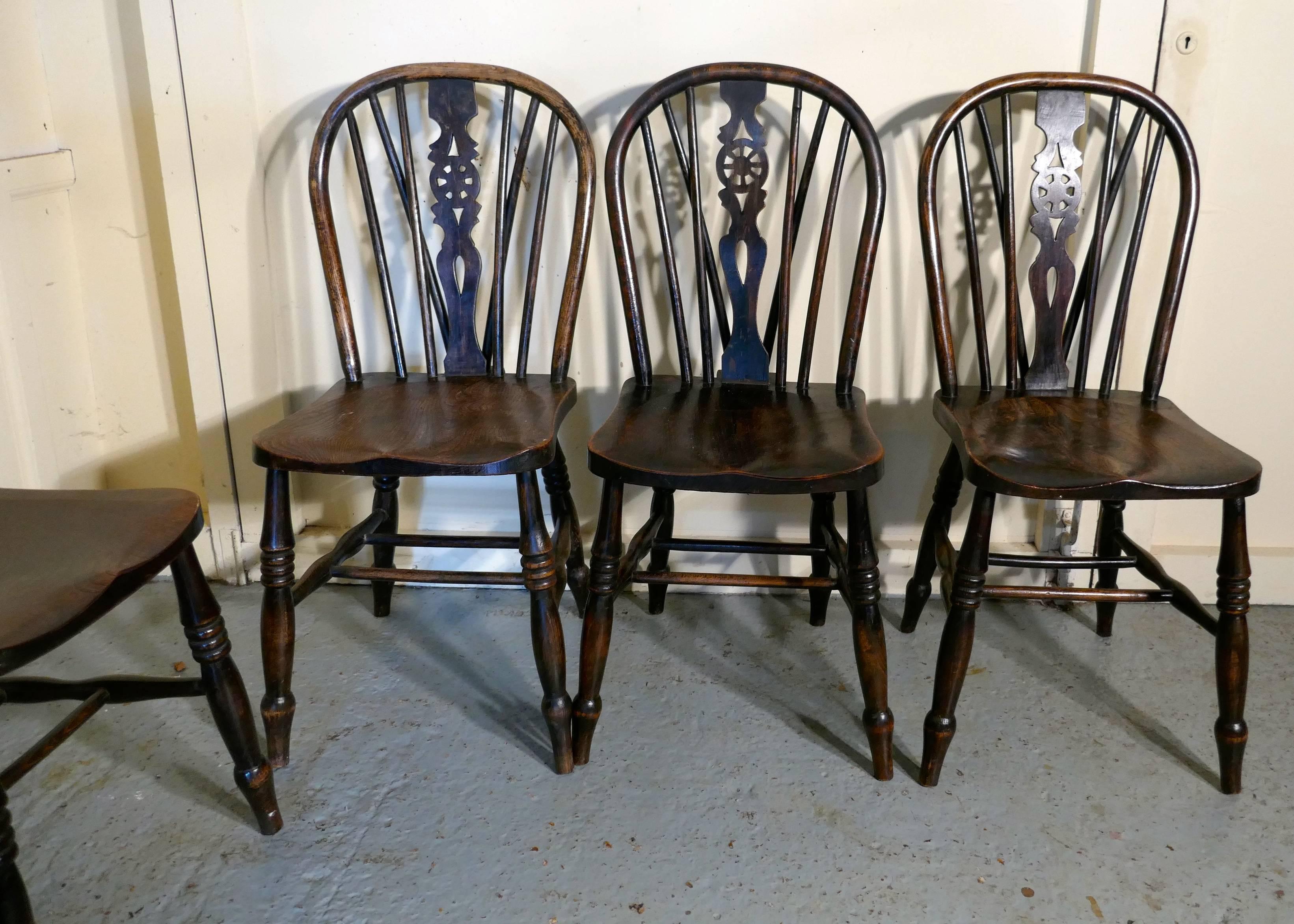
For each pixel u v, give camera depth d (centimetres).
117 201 185
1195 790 141
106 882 125
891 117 168
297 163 176
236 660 173
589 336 184
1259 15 160
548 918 120
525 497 135
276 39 169
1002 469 128
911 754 148
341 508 200
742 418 147
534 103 159
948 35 163
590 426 190
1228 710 137
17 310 175
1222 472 128
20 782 141
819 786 142
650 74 168
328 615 187
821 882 125
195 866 127
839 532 194
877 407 186
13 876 96
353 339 163
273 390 186
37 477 182
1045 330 159
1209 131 163
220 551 197
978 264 157
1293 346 177
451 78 159
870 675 139
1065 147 154
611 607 142
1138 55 160
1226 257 173
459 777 144
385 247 179
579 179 157
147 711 157
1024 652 174
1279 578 187
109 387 198
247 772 127
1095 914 120
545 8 166
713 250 178
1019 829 133
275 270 181
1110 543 171
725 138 158
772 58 166
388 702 161
